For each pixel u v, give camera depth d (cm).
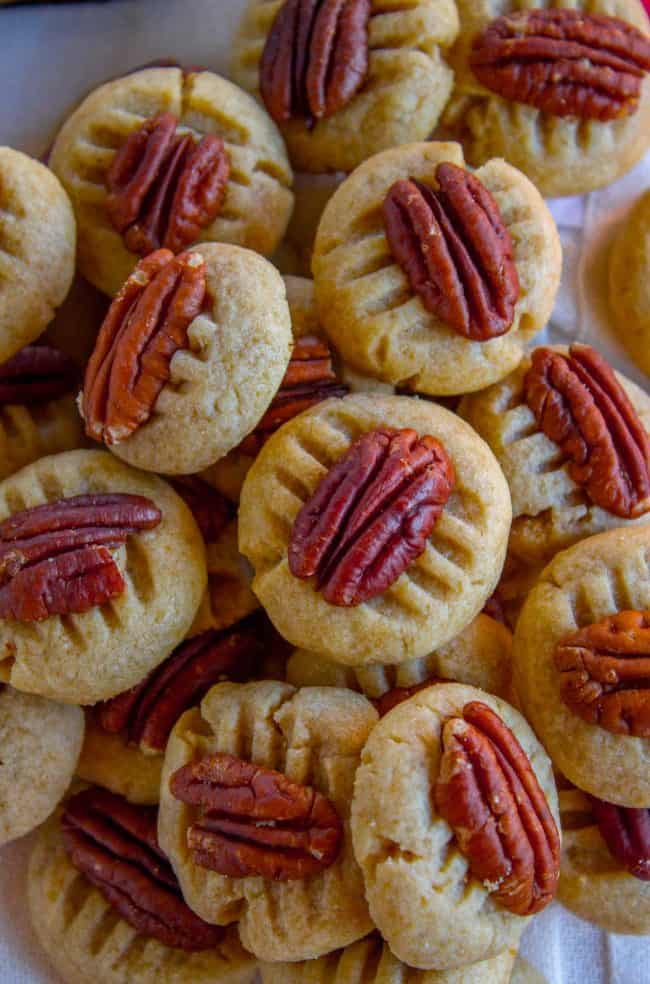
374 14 32
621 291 34
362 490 29
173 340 29
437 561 29
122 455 30
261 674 33
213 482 32
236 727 30
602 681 29
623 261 34
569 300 34
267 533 30
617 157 33
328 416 31
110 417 30
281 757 30
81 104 33
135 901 31
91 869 31
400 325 31
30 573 29
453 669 31
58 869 32
